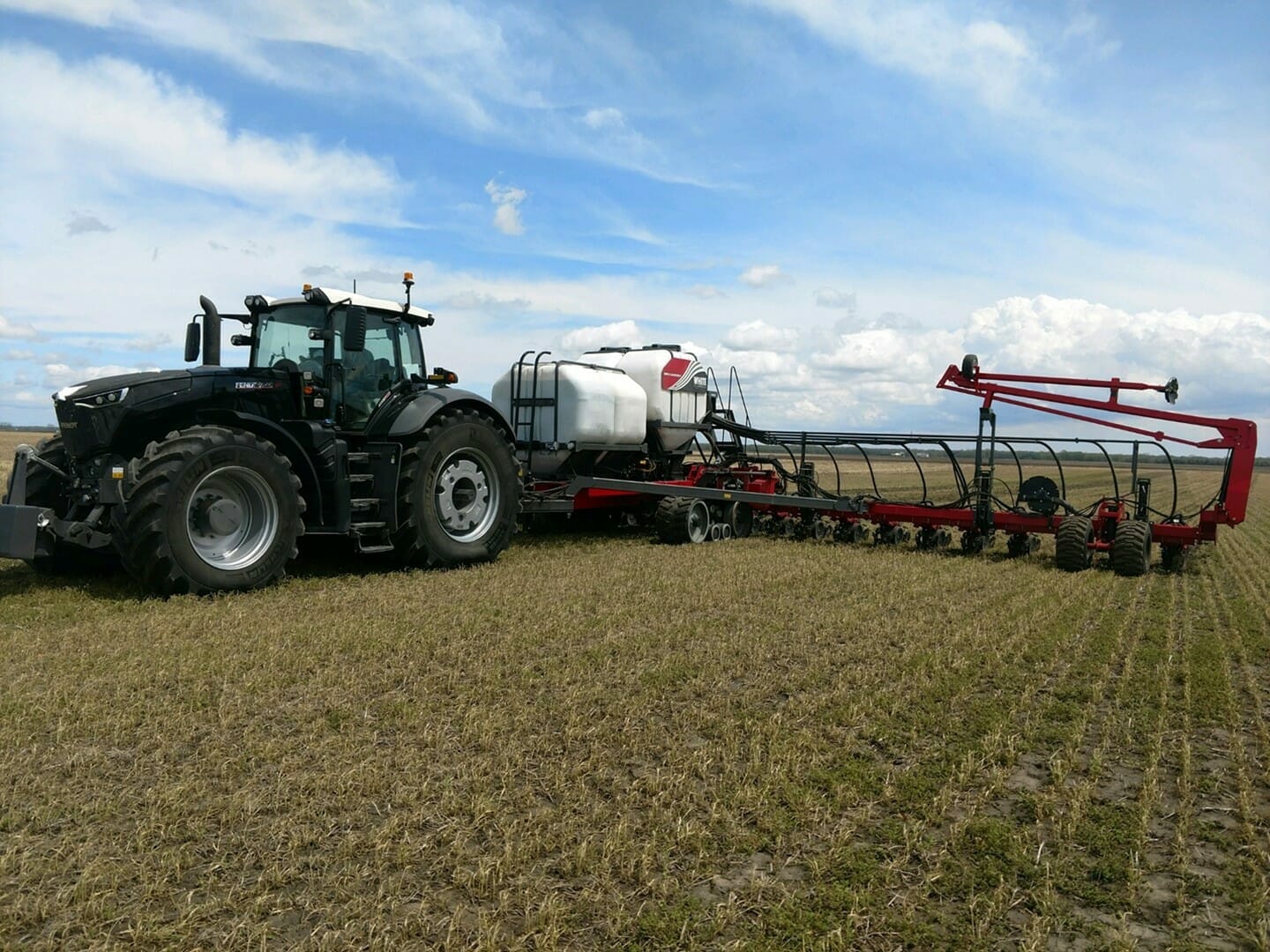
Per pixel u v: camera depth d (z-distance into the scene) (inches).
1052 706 208.1
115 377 308.2
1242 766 172.7
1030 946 110.6
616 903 117.4
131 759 159.6
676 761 164.2
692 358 567.8
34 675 203.6
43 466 303.9
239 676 207.2
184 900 115.1
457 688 203.5
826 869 128.2
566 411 480.4
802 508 532.1
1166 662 252.8
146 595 292.2
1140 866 134.2
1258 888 128.7
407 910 114.9
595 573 366.9
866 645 257.8
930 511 494.9
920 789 157.2
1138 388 467.2
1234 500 437.4
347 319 341.7
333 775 152.0
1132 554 422.9
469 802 143.8
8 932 107.4
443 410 377.4
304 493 333.4
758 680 220.5
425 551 364.2
